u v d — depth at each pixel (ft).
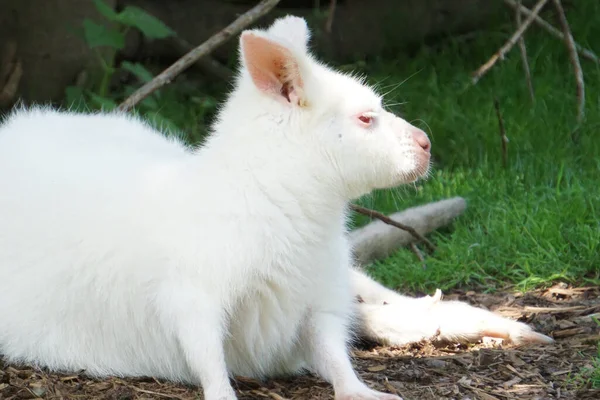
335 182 23.30
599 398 22.49
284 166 22.76
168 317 22.57
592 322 27.81
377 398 21.91
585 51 46.42
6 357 24.77
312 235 23.18
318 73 23.71
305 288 23.41
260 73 22.84
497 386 23.59
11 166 25.79
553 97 44.98
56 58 42.06
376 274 33.12
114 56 42.09
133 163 25.00
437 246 34.96
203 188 22.70
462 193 38.11
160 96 44.52
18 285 24.63
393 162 23.36
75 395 22.99
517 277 32.07
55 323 24.34
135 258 23.07
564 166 38.60
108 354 24.25
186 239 22.45
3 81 41.78
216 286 22.33
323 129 22.97
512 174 38.58
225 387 21.97
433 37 52.44
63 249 24.04
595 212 34.40
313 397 23.50
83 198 24.21
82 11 41.93
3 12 41.75
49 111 29.35
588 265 31.68
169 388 23.75
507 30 51.98
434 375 24.54
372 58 51.19
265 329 23.50
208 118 45.14
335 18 50.31
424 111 45.01
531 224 34.06
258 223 22.47
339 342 23.95
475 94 46.32
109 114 30.17
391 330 27.61
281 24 25.59
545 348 26.11
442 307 27.86
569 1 53.67
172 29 48.06
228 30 34.60
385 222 33.53
